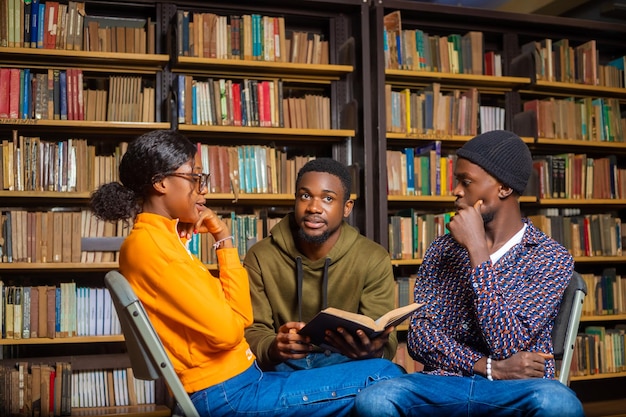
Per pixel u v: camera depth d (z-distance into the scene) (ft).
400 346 12.75
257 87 12.49
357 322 5.98
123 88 12.07
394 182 12.94
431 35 14.40
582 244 13.98
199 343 5.69
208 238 12.16
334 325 6.14
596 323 14.80
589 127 14.26
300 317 7.84
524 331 5.80
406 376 5.96
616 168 14.51
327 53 13.42
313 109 13.10
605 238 14.03
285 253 8.11
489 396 5.60
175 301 5.56
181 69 12.33
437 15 13.61
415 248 12.92
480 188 6.22
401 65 13.21
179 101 11.98
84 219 11.78
